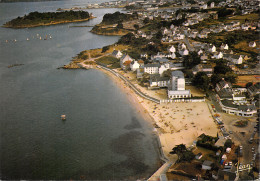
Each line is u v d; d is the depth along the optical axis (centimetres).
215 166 14650
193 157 15762
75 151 17088
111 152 16950
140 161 16088
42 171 15338
